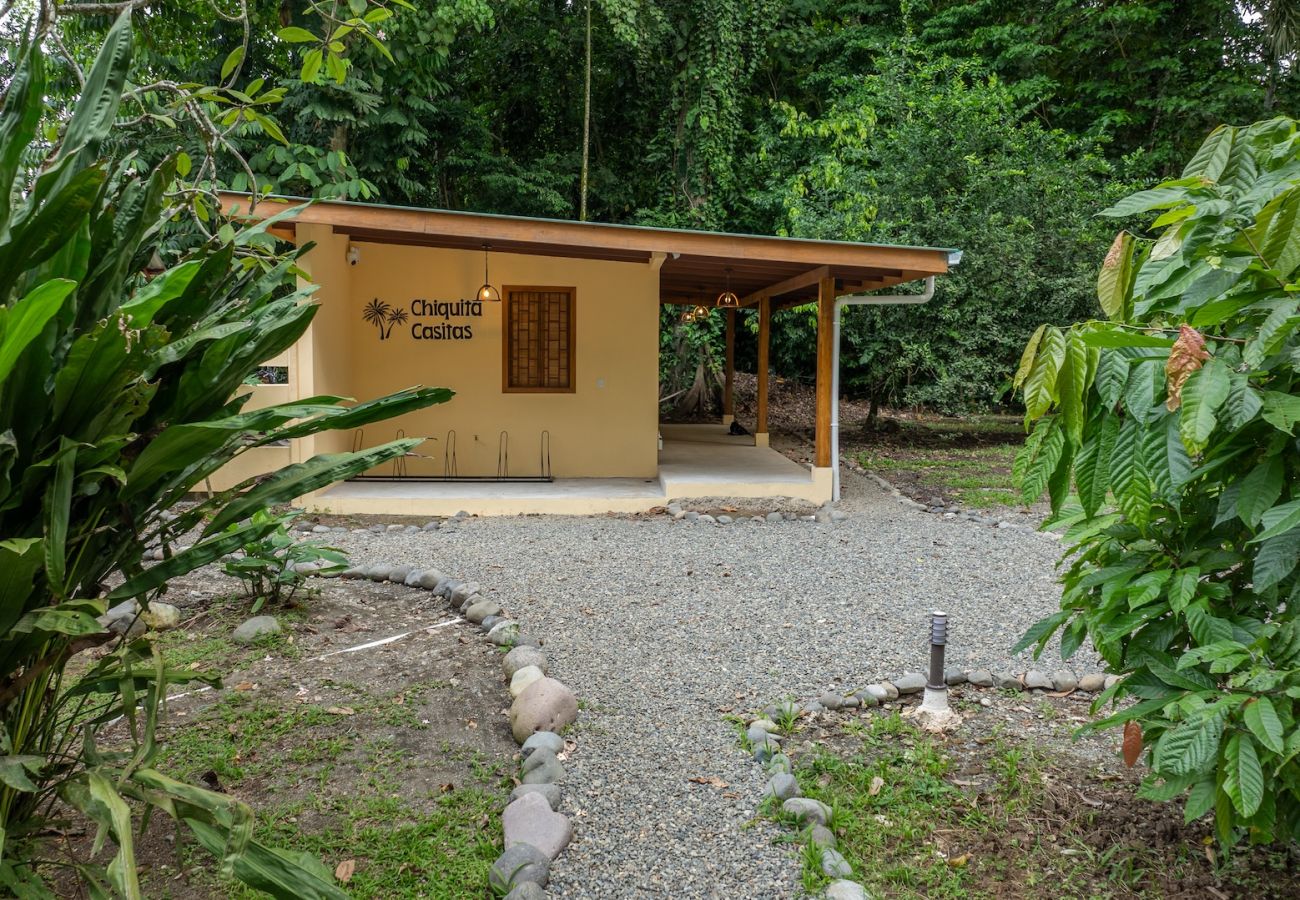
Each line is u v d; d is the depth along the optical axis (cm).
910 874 269
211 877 262
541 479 997
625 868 270
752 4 1692
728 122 1709
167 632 471
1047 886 267
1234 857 279
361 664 436
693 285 1274
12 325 138
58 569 158
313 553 509
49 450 172
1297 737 196
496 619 493
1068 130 1877
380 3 292
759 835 288
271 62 1531
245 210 767
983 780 330
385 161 1603
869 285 1029
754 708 394
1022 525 826
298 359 847
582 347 1022
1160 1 1762
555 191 1867
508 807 298
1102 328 212
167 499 198
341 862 271
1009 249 1309
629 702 398
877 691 405
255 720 367
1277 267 191
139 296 162
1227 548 236
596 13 1719
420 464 1009
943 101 1447
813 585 602
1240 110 1694
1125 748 247
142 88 276
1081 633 261
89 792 168
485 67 1900
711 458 1148
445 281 1002
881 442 1494
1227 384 181
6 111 159
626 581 605
